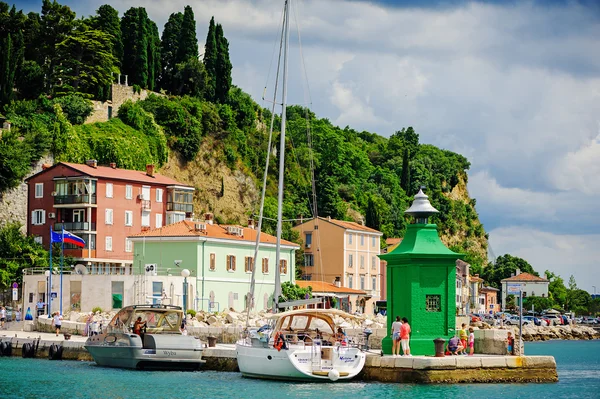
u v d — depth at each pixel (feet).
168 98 578.25
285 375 191.21
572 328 559.79
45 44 523.29
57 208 424.46
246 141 609.42
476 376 180.34
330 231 502.38
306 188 640.17
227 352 218.79
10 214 428.97
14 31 522.47
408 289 187.42
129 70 568.82
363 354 187.11
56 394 181.78
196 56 625.41
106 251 422.00
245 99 644.69
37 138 460.14
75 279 317.01
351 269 504.43
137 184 439.63
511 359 183.01
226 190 572.51
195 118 568.41
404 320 183.52
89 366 230.68
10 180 430.20
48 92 513.45
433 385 177.68
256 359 197.06
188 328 249.55
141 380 201.77
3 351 261.03
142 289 310.86
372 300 524.52
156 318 230.68
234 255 364.17
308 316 205.05
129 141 510.99
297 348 190.19
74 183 419.13
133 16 572.51
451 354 185.57
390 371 183.21
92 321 273.13
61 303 317.01
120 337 222.69
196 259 343.26
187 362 217.15
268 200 594.65
